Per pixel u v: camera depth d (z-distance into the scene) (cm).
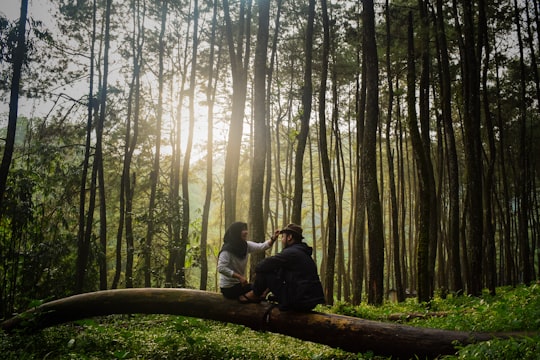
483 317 900
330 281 1470
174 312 759
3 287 1432
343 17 2291
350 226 3228
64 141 1809
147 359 642
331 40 2350
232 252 698
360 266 1708
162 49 2188
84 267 1408
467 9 1533
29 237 1562
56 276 1576
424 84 1672
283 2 2531
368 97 1339
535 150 3066
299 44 2691
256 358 643
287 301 639
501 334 586
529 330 658
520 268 3416
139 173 2561
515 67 2459
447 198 3372
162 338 723
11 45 1103
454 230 1548
